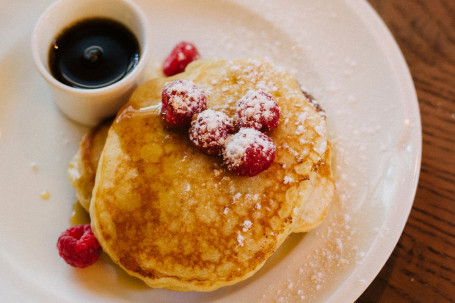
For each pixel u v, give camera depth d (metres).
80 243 0.27
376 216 0.30
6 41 0.31
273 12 0.35
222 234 0.26
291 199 0.27
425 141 0.33
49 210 0.29
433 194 0.32
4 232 0.29
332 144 0.32
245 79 0.29
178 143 0.28
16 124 0.31
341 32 0.34
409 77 0.32
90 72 0.30
